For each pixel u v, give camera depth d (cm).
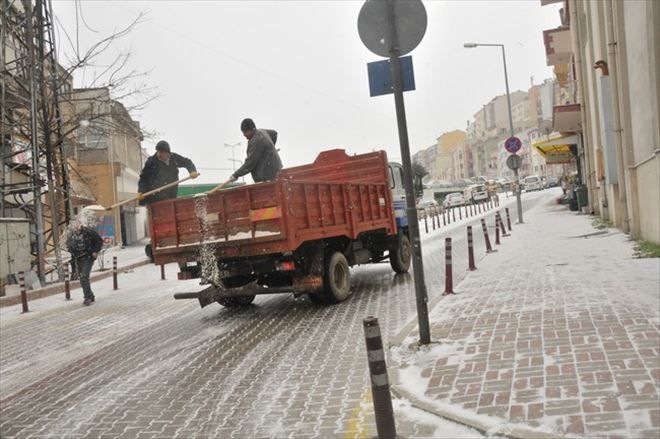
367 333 399
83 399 589
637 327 600
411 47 614
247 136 1041
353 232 1065
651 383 446
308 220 927
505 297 847
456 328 692
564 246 1406
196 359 711
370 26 621
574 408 418
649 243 1234
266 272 935
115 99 2028
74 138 2092
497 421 413
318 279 938
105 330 975
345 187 1058
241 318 965
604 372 481
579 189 2627
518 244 1606
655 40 1097
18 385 671
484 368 532
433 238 2342
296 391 552
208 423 491
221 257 931
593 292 804
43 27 1817
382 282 1236
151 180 1118
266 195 884
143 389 605
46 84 1853
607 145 1630
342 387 549
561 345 570
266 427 469
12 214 2159
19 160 2194
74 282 1769
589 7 1914
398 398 494
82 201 2506
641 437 364
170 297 1341
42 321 1141
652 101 1136
